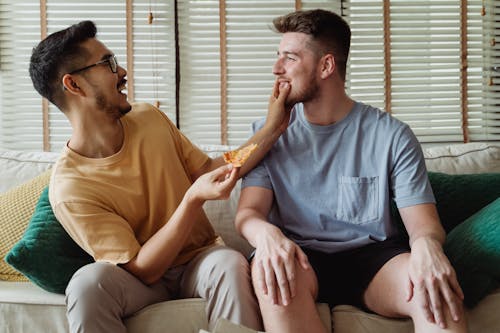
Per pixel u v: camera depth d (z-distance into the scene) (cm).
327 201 178
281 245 152
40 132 276
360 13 276
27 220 201
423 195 171
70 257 182
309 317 150
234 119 277
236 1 275
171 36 272
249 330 140
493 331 157
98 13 273
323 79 178
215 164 203
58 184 176
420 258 146
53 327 170
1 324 172
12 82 275
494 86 278
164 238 164
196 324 161
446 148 232
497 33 277
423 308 142
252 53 276
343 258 177
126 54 274
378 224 175
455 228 186
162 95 274
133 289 163
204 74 276
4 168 231
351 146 179
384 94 277
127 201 180
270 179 183
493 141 279
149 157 186
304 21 177
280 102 181
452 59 277
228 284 157
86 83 179
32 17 273
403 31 276
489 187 204
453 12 277
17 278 198
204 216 198
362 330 158
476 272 160
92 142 183
